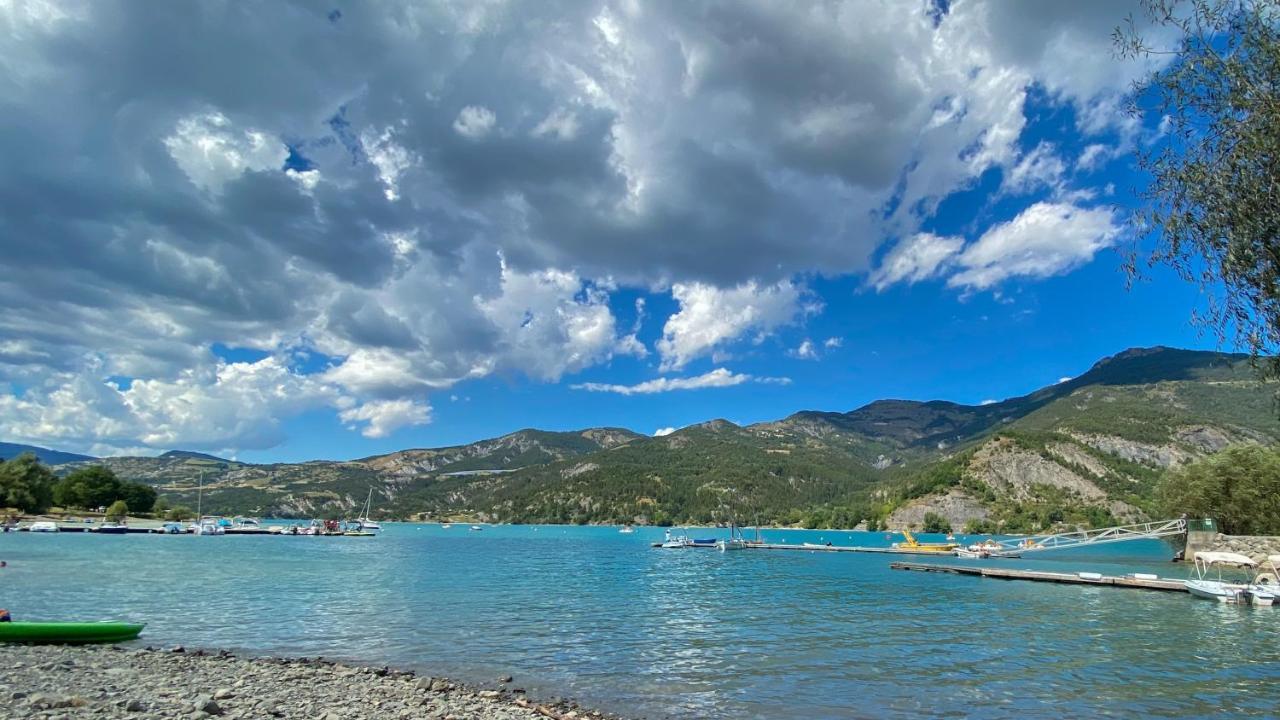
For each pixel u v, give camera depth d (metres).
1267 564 52.88
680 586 58.31
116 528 145.12
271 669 22.50
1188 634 32.72
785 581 63.53
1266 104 9.99
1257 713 19.58
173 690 17.94
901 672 24.73
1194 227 11.04
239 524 185.38
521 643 30.20
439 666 25.34
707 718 19.05
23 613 35.62
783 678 23.84
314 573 64.81
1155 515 92.81
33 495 158.38
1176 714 19.52
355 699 18.27
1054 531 191.38
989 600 47.47
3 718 13.94
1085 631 33.78
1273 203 10.01
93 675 19.72
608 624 35.97
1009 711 19.80
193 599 43.06
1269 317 10.35
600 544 159.75
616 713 19.44
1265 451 77.50
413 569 73.31
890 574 72.44
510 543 162.12
